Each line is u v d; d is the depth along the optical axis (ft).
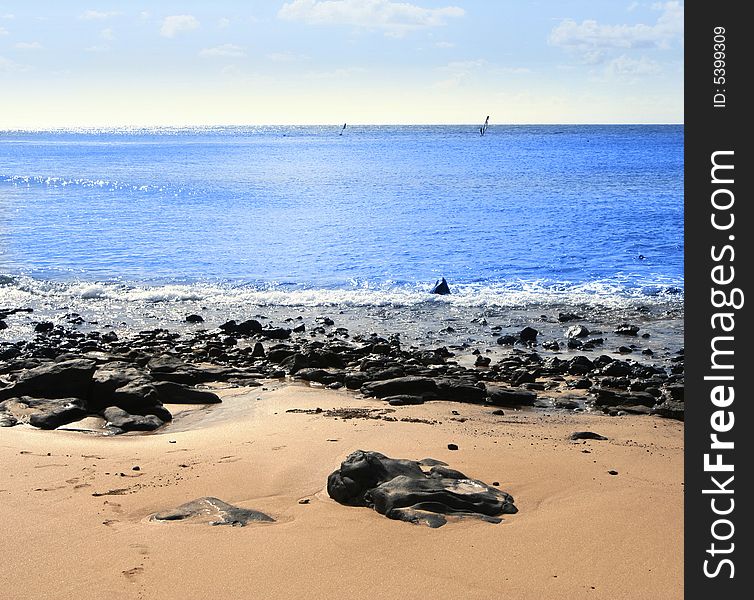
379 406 46.47
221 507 27.78
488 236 127.65
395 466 29.84
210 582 22.62
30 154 448.24
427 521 26.48
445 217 150.20
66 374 45.55
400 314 80.33
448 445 35.96
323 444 36.22
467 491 28.53
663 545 25.04
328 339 69.72
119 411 42.96
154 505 28.71
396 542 25.08
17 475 32.01
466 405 47.78
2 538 25.62
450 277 98.22
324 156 407.64
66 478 31.68
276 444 36.55
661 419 45.19
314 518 27.20
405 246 118.93
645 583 22.61
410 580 22.66
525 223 141.28
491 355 64.03
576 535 25.71
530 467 33.14
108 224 140.87
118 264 105.91
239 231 133.69
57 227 137.08
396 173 270.87
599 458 34.99
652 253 112.47
